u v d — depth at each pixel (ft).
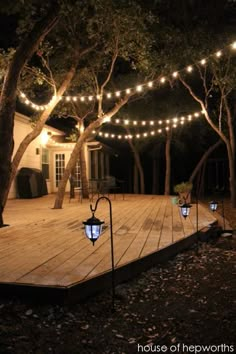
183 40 32.55
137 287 13.35
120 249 15.53
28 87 32.91
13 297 11.23
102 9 26.02
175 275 15.01
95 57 32.35
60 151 53.47
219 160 61.87
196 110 47.32
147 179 68.18
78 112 40.75
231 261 17.26
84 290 11.50
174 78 36.73
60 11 22.56
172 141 54.13
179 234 18.89
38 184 46.19
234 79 33.83
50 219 24.84
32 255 14.52
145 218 24.84
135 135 53.67
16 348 9.13
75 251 15.19
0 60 27.07
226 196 55.67
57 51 31.40
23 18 26.71
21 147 25.32
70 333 9.94
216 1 33.78
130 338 9.76
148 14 27.61
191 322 10.64
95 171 55.88
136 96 46.16
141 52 29.30
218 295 12.83
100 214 27.35
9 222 23.48
